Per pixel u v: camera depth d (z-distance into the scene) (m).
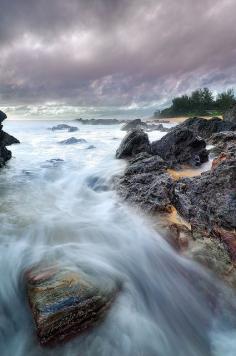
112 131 49.03
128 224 7.33
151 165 10.95
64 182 11.69
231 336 4.56
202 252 5.92
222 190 7.29
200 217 7.02
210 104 94.62
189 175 10.95
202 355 4.32
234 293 5.09
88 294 4.37
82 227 7.18
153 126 47.94
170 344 4.45
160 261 6.07
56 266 5.24
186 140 13.05
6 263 5.54
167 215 7.48
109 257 5.90
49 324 3.97
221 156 9.35
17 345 4.19
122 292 4.93
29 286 4.64
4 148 15.84
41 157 17.20
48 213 8.17
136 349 4.24
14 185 11.08
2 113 15.95
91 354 4.06
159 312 5.03
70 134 39.97
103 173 12.05
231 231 6.34
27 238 6.52
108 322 4.39
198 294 5.27
